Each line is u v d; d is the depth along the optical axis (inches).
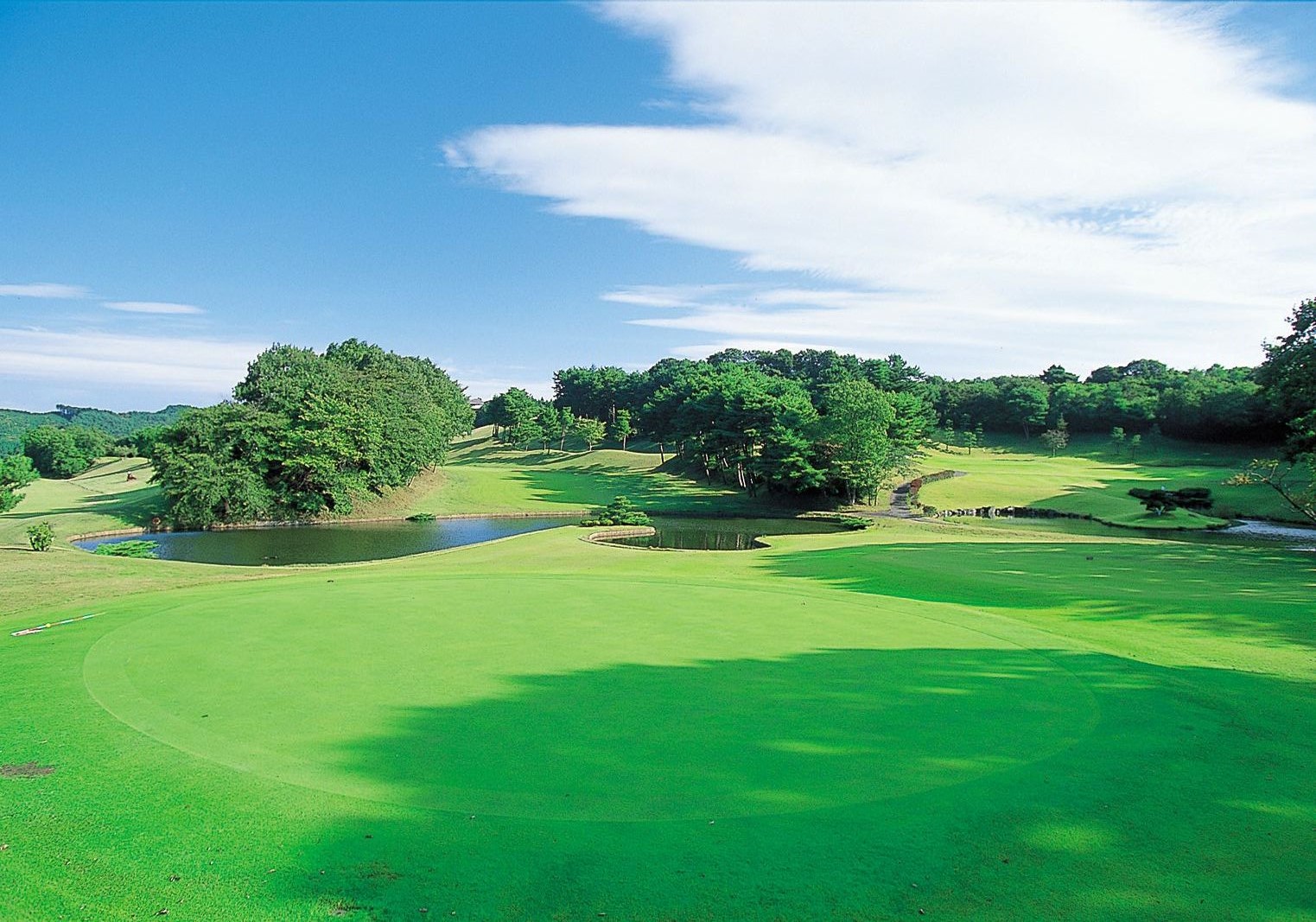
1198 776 324.5
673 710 402.3
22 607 724.0
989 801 298.8
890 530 1952.5
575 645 552.7
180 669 479.5
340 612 676.1
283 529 2236.7
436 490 2992.1
